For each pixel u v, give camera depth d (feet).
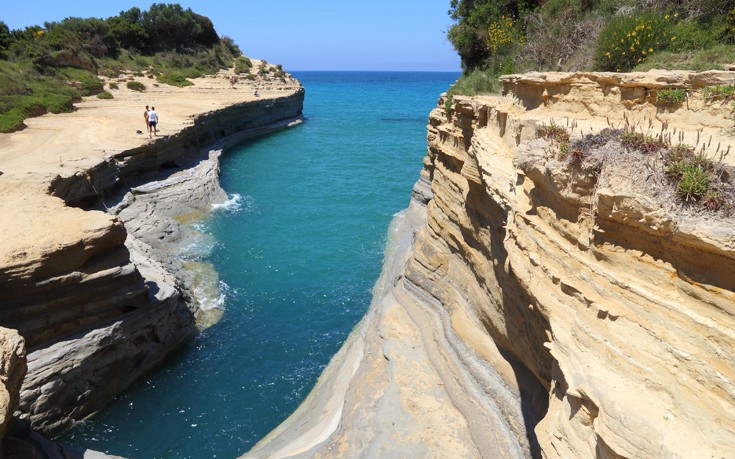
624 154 25.81
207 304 77.30
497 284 45.75
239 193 135.54
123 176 104.58
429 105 415.85
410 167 170.81
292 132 242.58
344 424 48.16
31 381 49.24
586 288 26.45
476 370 48.83
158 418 55.72
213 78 265.13
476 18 98.32
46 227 57.16
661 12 53.57
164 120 148.36
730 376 19.76
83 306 54.70
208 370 63.26
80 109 163.32
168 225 98.94
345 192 138.92
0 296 49.26
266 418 56.13
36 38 202.90
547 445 25.71
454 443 44.19
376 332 63.21
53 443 43.42
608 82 36.96
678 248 22.47
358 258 95.61
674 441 19.77
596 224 26.12
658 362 22.06
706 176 22.53
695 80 31.58
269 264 92.17
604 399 21.91
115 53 246.88
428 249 66.95
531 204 34.55
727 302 20.48
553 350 27.02
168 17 278.87
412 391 50.44
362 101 453.99
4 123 121.29
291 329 72.23
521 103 48.88
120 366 58.13
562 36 69.77
